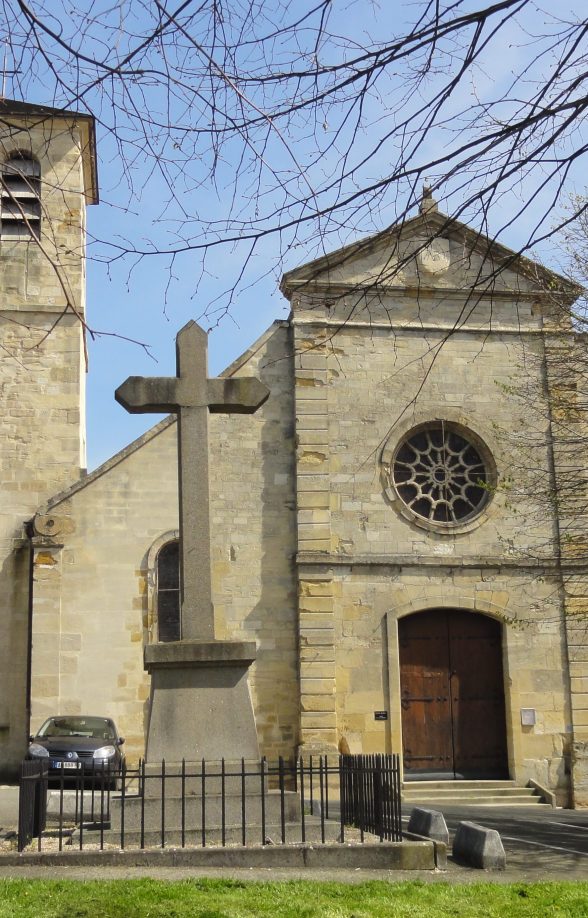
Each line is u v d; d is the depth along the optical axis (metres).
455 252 25.47
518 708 23.94
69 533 23.70
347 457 24.50
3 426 26.92
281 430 24.62
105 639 23.36
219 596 23.64
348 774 13.80
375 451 23.92
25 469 26.75
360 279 25.14
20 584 25.67
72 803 16.52
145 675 23.31
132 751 22.95
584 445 23.66
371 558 23.98
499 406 25.28
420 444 25.31
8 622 25.34
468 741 24.05
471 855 12.23
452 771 23.84
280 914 8.75
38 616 23.25
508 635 24.23
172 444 24.44
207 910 8.70
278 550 24.03
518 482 23.78
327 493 24.22
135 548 23.84
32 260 27.97
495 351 25.50
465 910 9.27
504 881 11.10
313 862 11.31
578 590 24.61
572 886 10.43
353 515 24.25
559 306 20.28
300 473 24.20
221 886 9.70
